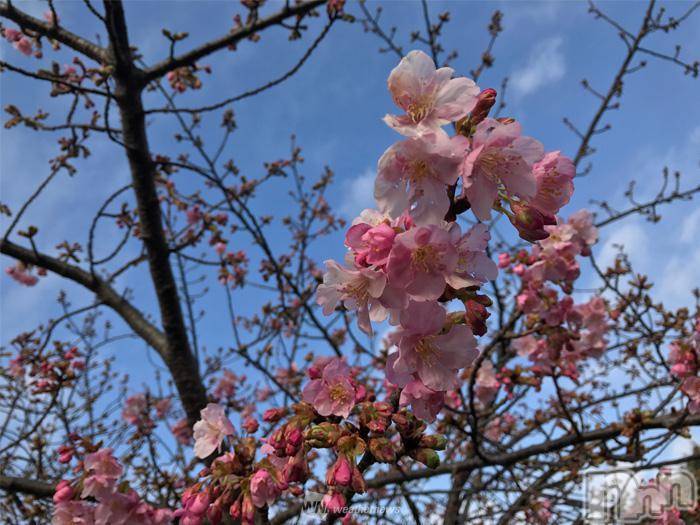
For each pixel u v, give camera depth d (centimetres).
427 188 122
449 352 138
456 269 132
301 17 407
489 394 416
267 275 534
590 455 352
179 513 207
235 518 177
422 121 127
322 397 165
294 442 160
